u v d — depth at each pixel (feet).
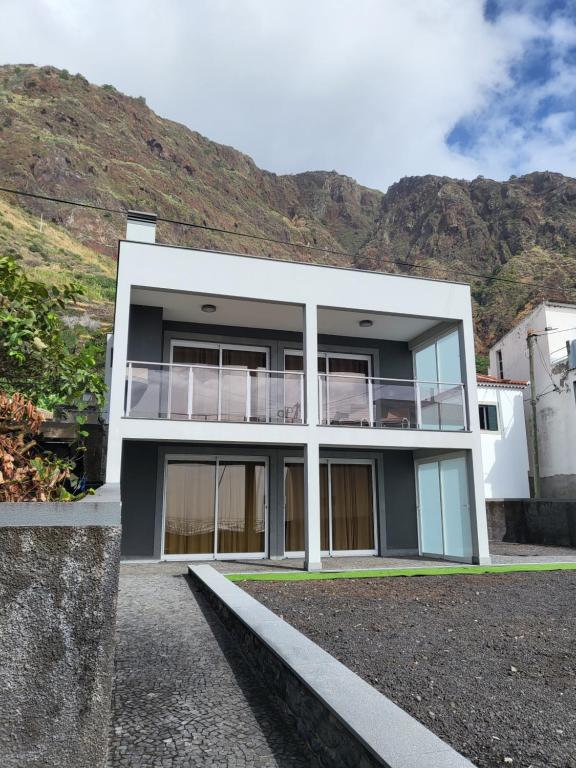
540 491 67.87
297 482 40.78
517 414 70.08
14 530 6.52
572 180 374.84
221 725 10.21
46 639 6.43
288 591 24.89
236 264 34.53
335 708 8.41
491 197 401.29
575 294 231.50
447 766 6.79
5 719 6.19
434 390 39.52
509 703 11.71
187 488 38.09
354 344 43.86
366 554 41.29
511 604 21.95
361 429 35.17
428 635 17.12
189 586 24.09
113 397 31.19
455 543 38.40
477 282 275.80
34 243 211.20
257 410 36.58
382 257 474.90
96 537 6.75
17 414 8.93
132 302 36.50
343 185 638.53
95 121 420.77
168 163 458.91
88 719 6.41
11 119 343.87
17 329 11.19
